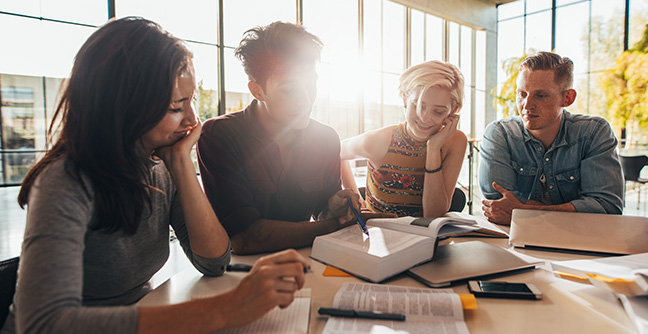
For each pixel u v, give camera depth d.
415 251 0.90
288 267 0.59
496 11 9.08
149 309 0.55
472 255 0.97
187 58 0.78
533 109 1.46
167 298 0.80
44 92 6.14
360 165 3.38
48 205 0.59
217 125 1.22
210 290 0.84
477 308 0.71
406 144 1.61
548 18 8.32
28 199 0.64
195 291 0.84
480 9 8.64
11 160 6.23
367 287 0.79
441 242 1.14
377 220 1.18
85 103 0.68
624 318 0.66
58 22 4.58
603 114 7.52
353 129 6.77
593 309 0.70
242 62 1.17
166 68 0.72
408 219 1.11
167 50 0.72
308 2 6.11
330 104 6.49
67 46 4.70
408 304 0.68
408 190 1.65
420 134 1.47
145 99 0.71
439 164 1.49
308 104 1.17
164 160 0.92
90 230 0.71
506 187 1.62
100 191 0.68
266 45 1.10
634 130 7.09
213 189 1.17
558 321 0.65
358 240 0.99
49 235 0.56
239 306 0.56
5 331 0.71
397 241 0.94
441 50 8.18
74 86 0.68
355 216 1.23
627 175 4.45
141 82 0.70
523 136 1.63
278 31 1.11
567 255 1.05
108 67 0.68
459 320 0.65
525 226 1.17
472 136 9.02
